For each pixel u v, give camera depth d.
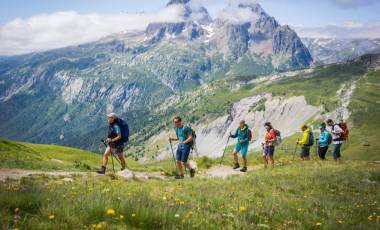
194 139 23.67
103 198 9.94
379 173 23.94
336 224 11.20
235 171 30.30
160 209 9.48
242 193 15.88
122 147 21.92
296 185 19.36
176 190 16.00
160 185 18.08
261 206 12.82
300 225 10.91
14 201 9.20
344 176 22.84
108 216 8.80
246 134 29.06
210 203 12.79
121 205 9.52
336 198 16.38
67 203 9.38
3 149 30.33
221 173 29.62
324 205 14.44
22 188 11.62
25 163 27.25
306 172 24.70
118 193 12.39
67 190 12.98
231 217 10.77
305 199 15.53
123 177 20.78
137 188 16.12
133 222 8.78
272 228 10.23
